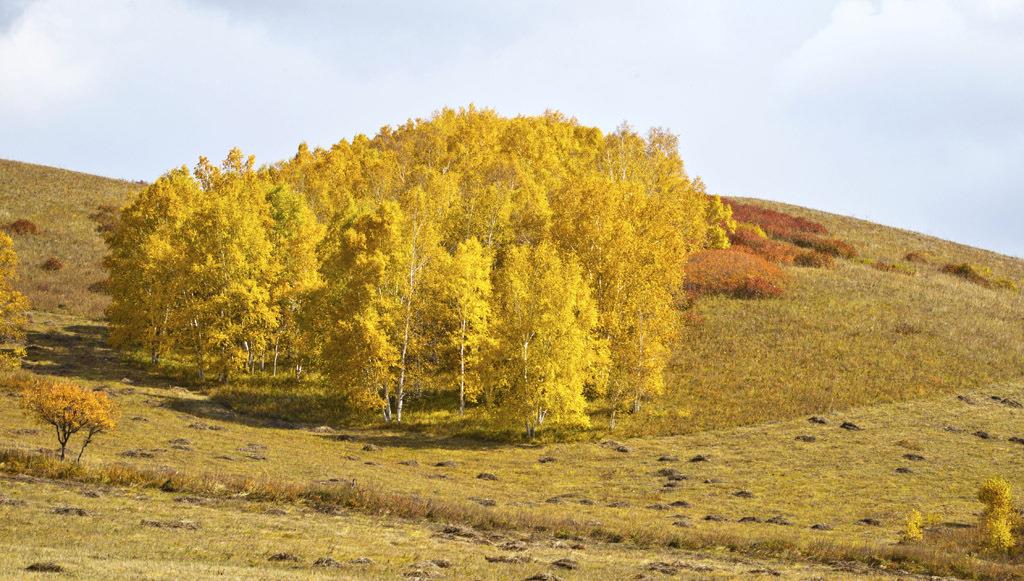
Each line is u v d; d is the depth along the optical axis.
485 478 44.22
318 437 52.88
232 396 61.09
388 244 60.06
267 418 57.66
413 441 53.91
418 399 63.03
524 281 58.91
